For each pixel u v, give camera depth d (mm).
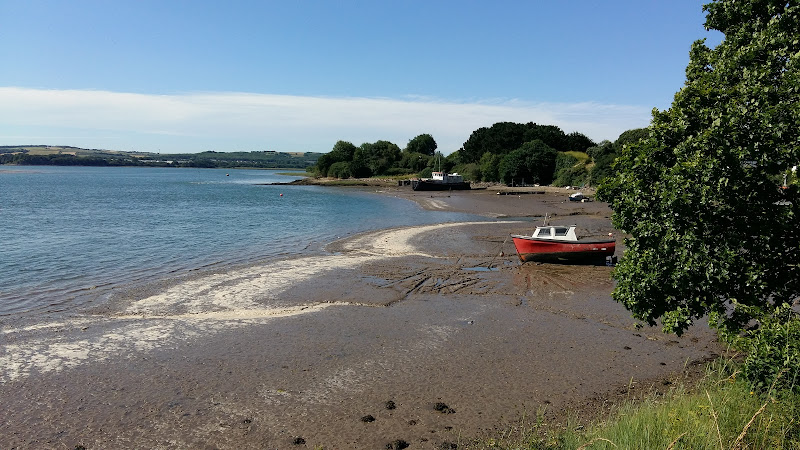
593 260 24859
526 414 10039
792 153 8164
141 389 10883
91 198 70750
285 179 157125
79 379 11297
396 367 12234
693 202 8805
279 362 12422
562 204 60969
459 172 127625
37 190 85750
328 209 56188
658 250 9562
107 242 30891
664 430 7492
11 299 17844
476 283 20906
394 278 21516
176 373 11703
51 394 10578
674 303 9914
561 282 21359
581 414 10016
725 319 9094
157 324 15156
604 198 10695
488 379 11617
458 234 34531
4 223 40000
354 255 26922
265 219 45219
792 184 8562
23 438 8945
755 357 8047
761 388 8141
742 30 10047
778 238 8938
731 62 9414
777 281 9266
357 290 19500
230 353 12945
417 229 37156
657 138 9945
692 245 8938
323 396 10680
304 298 18328
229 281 20656
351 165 139750
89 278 21156
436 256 26766
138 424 9484
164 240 32000
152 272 22469
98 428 9312
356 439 9047
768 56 9227
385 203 65188
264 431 9297
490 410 10180
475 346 13703
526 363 12570
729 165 8539
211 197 75688
